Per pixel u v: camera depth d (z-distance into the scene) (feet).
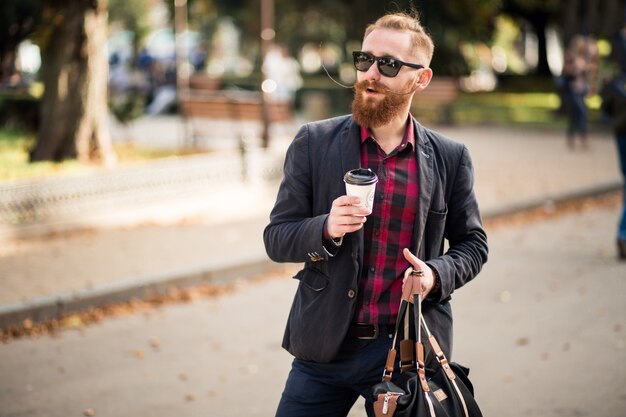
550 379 18.58
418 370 9.48
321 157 10.24
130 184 37.45
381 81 9.70
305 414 10.50
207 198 39.75
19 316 22.75
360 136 10.21
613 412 16.69
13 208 33.45
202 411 17.20
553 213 38.32
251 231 33.17
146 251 29.94
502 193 40.75
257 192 41.42
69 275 26.81
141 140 62.03
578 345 20.81
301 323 10.24
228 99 56.13
